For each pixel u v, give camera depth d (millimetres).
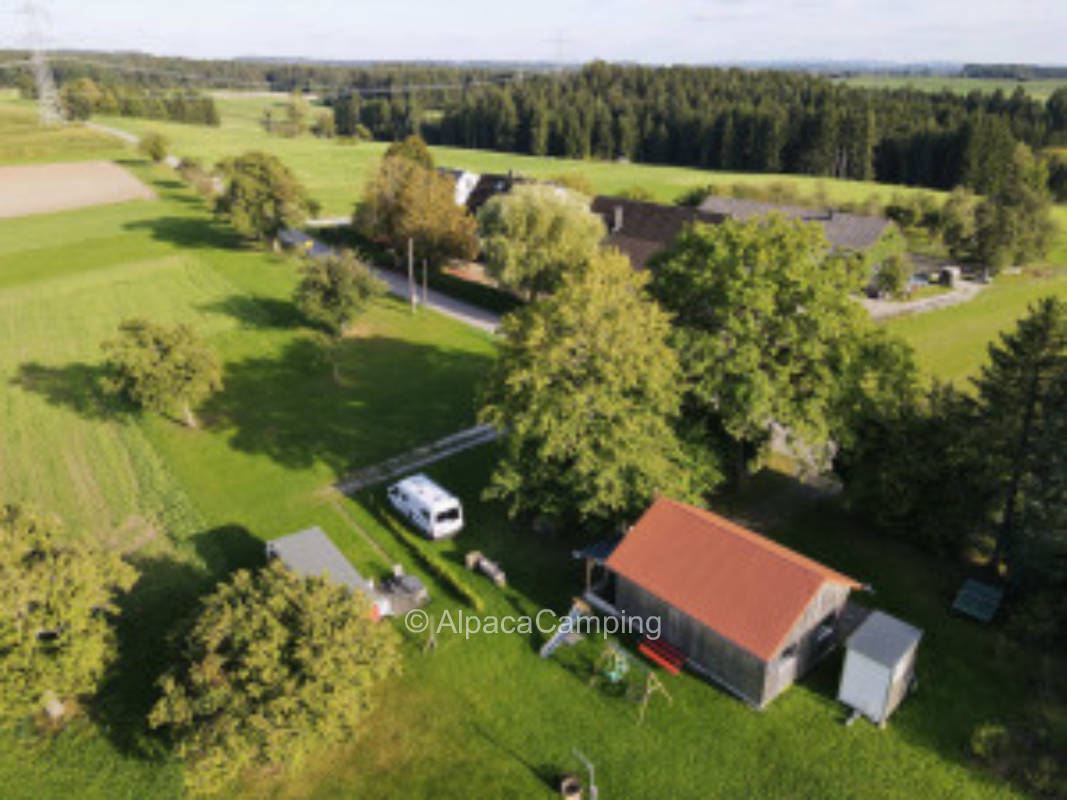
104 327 59406
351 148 178750
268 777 22438
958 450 30031
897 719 24078
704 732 23703
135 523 34812
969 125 134375
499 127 196875
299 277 72375
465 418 44906
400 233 71938
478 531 34219
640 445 29969
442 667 26438
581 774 22406
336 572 28516
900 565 31625
